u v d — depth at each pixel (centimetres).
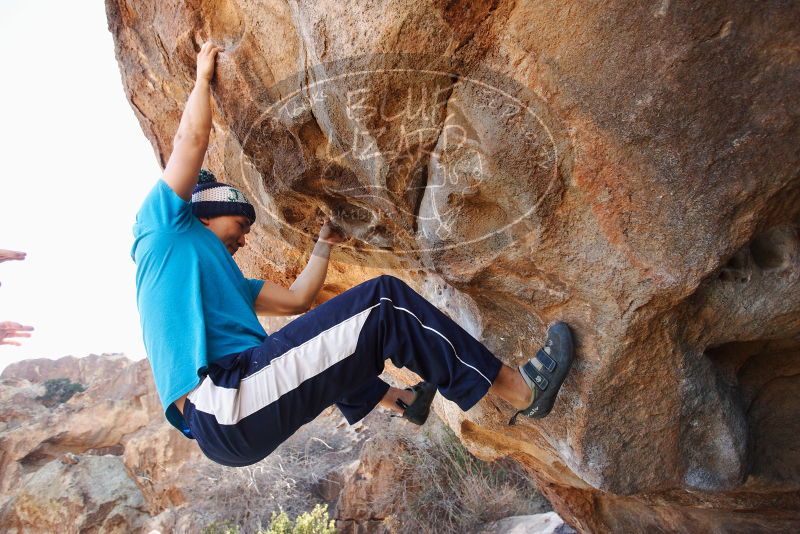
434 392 199
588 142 141
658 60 129
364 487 803
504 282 173
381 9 140
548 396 166
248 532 896
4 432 1308
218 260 182
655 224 144
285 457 1003
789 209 146
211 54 190
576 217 152
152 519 1032
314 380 159
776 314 160
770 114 127
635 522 326
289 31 174
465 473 798
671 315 158
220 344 166
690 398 173
